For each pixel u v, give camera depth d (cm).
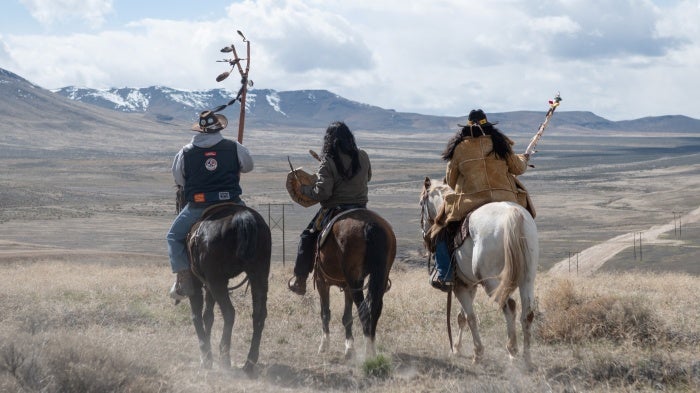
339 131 1143
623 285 1952
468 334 1268
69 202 14838
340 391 933
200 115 1103
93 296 1653
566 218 12794
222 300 1026
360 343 1243
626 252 7875
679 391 881
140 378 823
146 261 4897
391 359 1070
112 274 2762
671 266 6731
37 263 4153
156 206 14488
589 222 12169
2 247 6138
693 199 15388
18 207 13525
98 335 1080
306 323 1383
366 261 1058
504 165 1080
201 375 969
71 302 1516
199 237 1034
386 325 1358
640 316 1175
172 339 1202
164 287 1888
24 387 770
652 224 11631
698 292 1716
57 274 2802
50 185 18250
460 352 1140
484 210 1011
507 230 950
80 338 890
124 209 13788
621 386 894
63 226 11038
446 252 1077
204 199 1084
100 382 794
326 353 1173
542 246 8919
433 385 936
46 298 1603
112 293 1725
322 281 1172
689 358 1001
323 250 1131
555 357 1066
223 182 1091
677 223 11562
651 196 16625
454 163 1085
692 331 1160
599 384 916
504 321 1335
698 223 11456
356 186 1153
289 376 1024
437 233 1089
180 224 1091
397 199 16312
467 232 1021
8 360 806
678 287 1858
